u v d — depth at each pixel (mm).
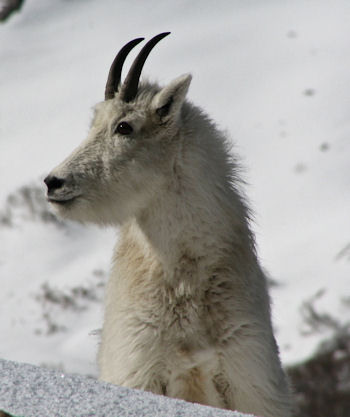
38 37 72062
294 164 49812
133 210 15281
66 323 38781
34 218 47719
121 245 15883
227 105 57250
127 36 68938
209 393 14758
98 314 39125
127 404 9180
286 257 41125
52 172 15070
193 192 14953
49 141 56750
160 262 14867
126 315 14766
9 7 76688
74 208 15109
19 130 59031
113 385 9914
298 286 38000
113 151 15250
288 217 45312
